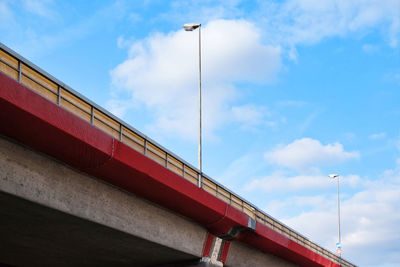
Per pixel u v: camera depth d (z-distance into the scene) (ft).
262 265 145.28
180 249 106.52
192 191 100.89
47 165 74.18
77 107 77.61
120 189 88.74
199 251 114.93
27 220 81.66
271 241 135.74
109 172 81.97
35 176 72.08
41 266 122.93
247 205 127.24
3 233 90.33
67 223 83.66
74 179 79.05
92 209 82.69
